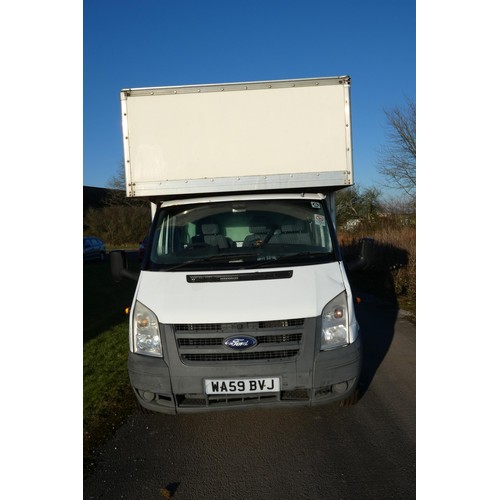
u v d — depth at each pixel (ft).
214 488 9.37
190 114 13.48
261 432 11.66
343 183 13.43
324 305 10.70
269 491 9.20
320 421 12.14
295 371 10.30
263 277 11.38
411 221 52.16
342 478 9.52
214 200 13.87
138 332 10.88
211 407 10.42
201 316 10.39
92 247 81.51
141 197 14.29
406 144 64.75
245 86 13.43
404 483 9.29
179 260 12.49
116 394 14.40
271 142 13.47
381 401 13.33
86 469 10.15
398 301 29.09
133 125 13.51
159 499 9.11
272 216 13.44
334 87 13.48
